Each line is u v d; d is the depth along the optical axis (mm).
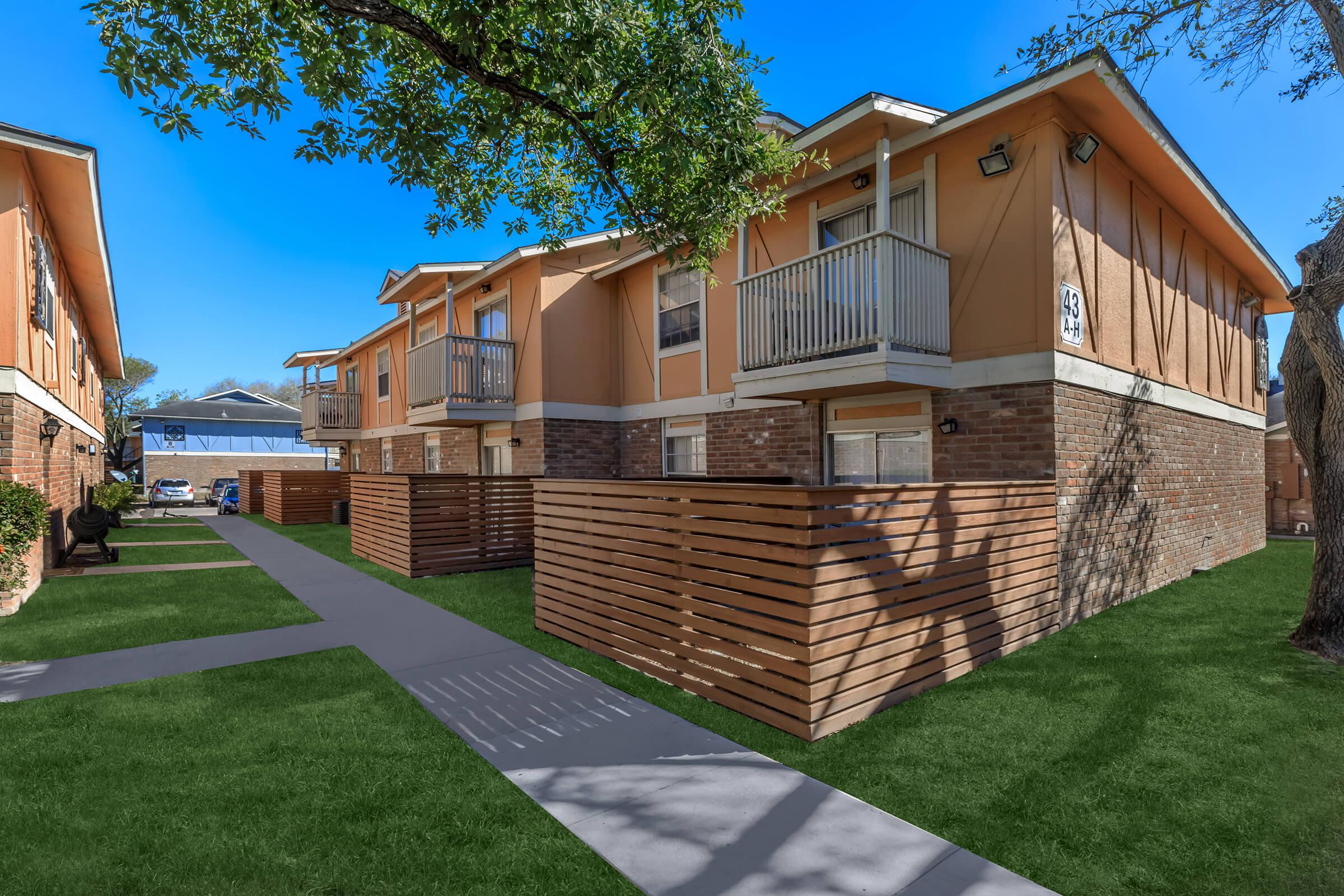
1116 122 6938
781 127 8148
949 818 3094
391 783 3410
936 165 7316
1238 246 10695
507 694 4754
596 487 5762
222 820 3051
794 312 7457
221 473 39250
